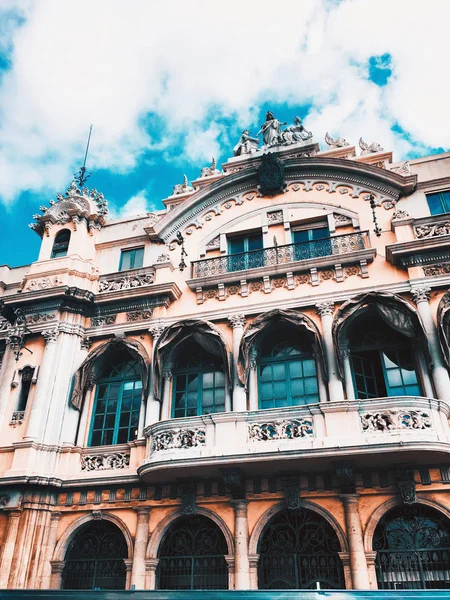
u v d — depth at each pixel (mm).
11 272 21391
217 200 19266
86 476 14875
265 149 20000
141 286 17516
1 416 16250
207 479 13773
